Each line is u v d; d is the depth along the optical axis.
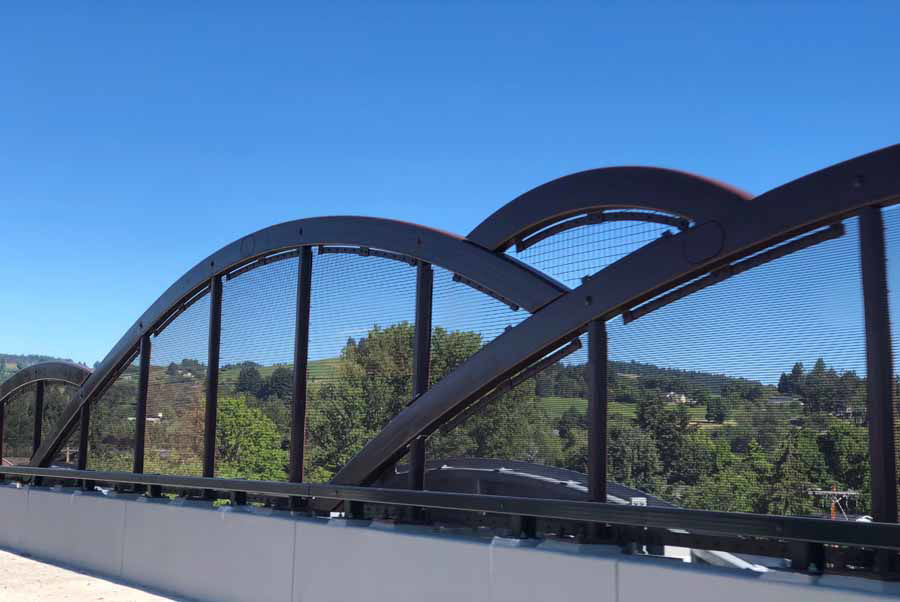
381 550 6.50
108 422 11.02
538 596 5.39
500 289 6.35
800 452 4.74
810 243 4.81
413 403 6.85
